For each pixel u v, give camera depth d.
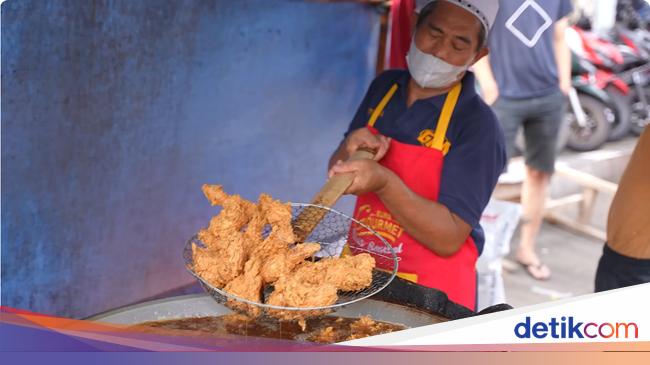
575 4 5.09
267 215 1.34
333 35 2.86
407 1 2.35
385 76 2.08
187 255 1.31
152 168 2.42
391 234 1.88
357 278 1.25
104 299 2.39
